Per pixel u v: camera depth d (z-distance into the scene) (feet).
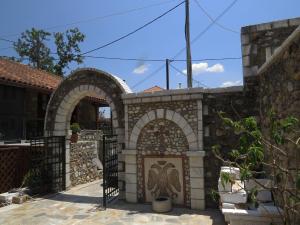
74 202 29.50
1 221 23.54
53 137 33.37
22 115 42.73
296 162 13.09
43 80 47.44
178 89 26.71
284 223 12.86
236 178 19.85
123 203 28.53
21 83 38.27
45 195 32.53
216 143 25.88
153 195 28.02
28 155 34.42
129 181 28.86
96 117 62.64
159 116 27.71
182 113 26.86
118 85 30.73
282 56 16.06
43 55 91.30
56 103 34.50
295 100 13.94
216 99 26.27
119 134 30.37
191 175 26.18
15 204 28.84
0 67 41.88
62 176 35.17
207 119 26.35
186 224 21.88
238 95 25.62
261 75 22.98
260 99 23.67
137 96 28.37
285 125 11.34
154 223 22.31
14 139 41.04
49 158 33.50
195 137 26.21
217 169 25.71
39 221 23.48
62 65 92.07
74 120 53.62
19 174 34.40
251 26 25.11
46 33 91.30
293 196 12.30
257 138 12.42
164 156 27.50
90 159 42.55
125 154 28.99
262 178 20.80
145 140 28.48
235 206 17.33
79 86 33.04
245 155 13.04
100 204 28.50
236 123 13.58
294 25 23.67
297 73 13.53
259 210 15.72
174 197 27.14
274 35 24.23
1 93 39.63
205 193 26.03
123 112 30.35
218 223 21.86
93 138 51.88
